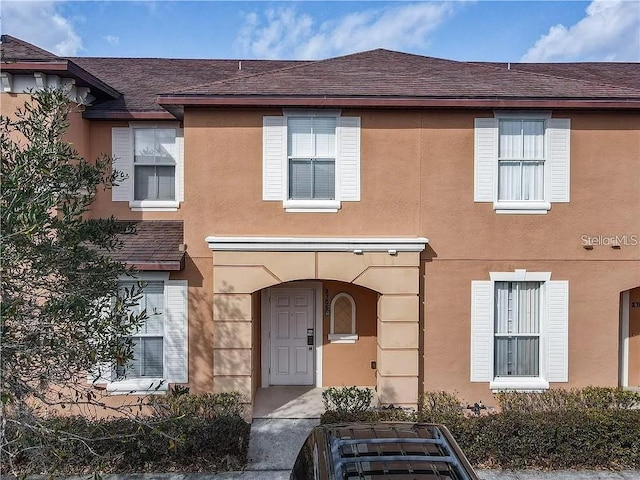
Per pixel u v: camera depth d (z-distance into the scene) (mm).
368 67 11250
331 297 11273
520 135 9844
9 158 5766
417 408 9469
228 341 9414
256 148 9625
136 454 7496
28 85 9305
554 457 7672
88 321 5621
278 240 9336
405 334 9570
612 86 10156
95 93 11148
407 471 5004
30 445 5961
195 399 8859
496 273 9758
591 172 9797
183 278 9664
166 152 11461
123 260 9211
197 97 9242
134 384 9484
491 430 7730
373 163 9680
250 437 8852
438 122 9688
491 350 9789
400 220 9719
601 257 9828
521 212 9742
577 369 9836
